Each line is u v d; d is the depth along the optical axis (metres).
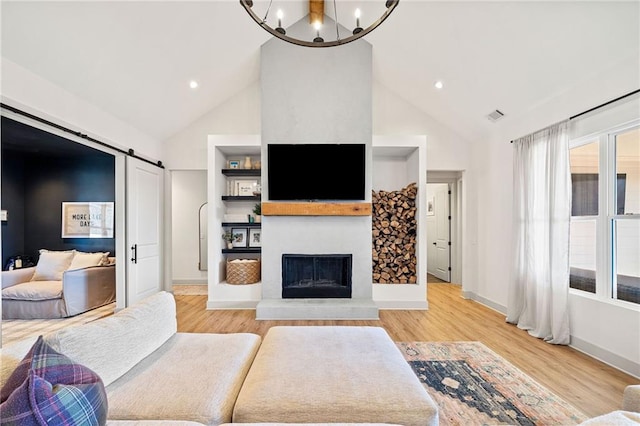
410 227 4.40
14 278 3.99
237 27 3.50
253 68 4.41
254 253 4.89
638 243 2.41
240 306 4.16
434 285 5.76
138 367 1.57
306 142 4.00
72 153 4.61
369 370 1.54
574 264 3.01
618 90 2.39
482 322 3.60
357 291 4.00
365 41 4.04
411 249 4.39
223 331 3.30
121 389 1.36
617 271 2.57
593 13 2.22
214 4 3.03
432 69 3.80
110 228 4.91
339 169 3.95
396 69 4.23
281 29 1.98
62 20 2.37
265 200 3.98
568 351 2.76
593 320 2.66
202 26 3.21
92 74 2.95
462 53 3.29
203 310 4.09
